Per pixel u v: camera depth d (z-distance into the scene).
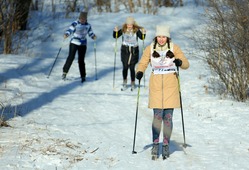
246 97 25.16
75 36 31.33
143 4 53.78
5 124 19.27
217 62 26.33
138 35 29.08
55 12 51.97
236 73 25.05
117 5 54.41
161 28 16.69
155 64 16.73
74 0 54.06
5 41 38.41
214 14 27.22
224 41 25.00
